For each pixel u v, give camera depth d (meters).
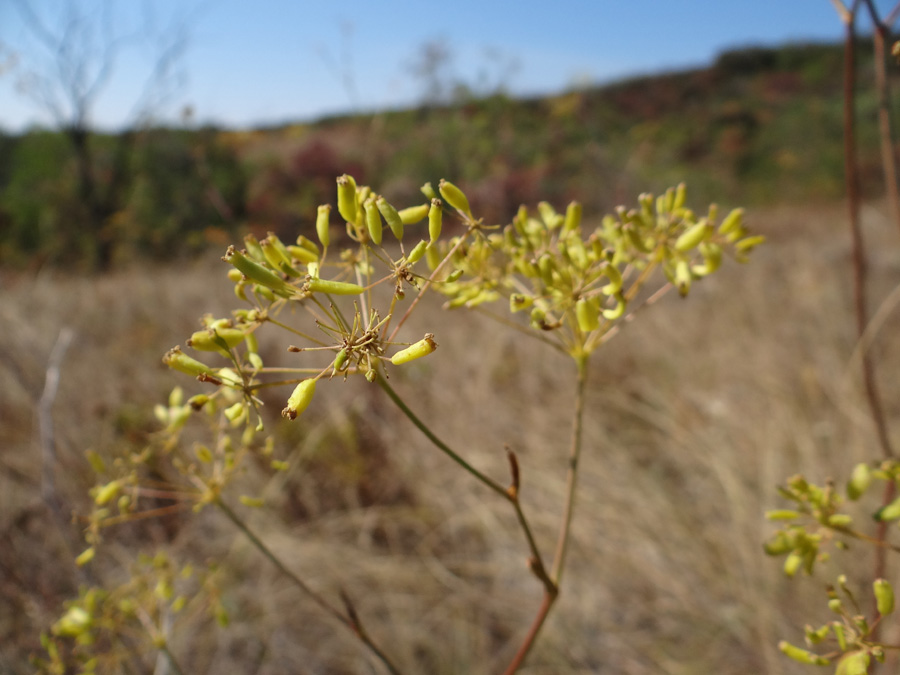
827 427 4.03
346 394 4.70
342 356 0.92
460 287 1.36
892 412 3.96
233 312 1.06
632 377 5.20
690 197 16.64
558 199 14.58
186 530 3.53
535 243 1.37
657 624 3.24
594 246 1.25
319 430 4.23
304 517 3.94
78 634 1.80
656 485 3.78
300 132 22.02
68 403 4.31
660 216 1.39
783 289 6.71
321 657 3.12
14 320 4.98
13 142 19.25
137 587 1.93
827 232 11.17
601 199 14.83
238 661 3.10
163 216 13.89
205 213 13.65
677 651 3.07
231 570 3.38
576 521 3.58
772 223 13.15
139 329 6.25
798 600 3.02
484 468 4.00
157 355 5.43
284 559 3.45
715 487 3.74
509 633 3.27
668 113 27.39
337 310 0.96
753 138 22.91
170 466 3.60
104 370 4.94
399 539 3.80
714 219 1.30
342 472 3.99
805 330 5.51
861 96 20.44
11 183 17.83
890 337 5.12
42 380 4.43
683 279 1.33
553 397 4.87
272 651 3.11
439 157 14.32
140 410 4.25
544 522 3.67
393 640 3.16
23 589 2.87
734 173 20.70
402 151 14.33
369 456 4.16
